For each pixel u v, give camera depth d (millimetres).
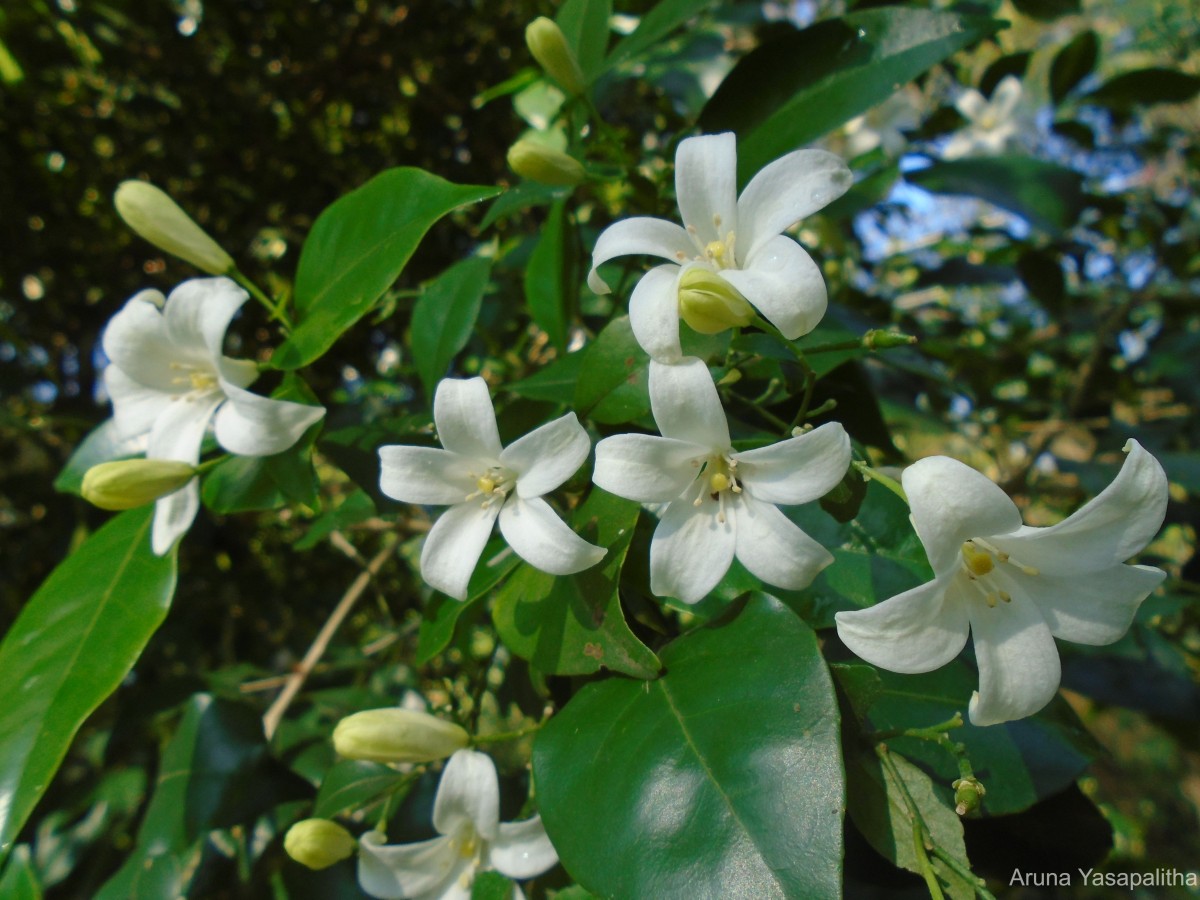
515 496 119
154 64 334
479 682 148
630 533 116
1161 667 204
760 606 110
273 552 338
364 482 149
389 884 132
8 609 319
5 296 332
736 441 115
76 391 349
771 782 97
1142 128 365
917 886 128
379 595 226
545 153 144
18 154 322
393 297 185
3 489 312
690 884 96
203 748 179
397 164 366
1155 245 286
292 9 340
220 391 143
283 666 316
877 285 301
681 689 109
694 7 149
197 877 175
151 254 351
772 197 117
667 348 108
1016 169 209
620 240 118
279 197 368
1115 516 98
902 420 227
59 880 207
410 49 347
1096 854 138
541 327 176
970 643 137
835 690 103
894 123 230
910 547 128
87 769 251
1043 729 129
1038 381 311
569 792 108
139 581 142
